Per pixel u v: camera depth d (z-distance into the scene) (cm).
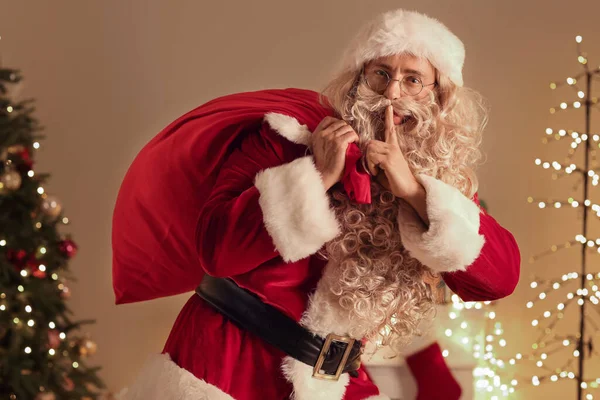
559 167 338
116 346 388
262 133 141
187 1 387
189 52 388
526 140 370
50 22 394
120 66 390
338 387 142
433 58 136
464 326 325
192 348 139
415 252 131
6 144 264
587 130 343
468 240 128
